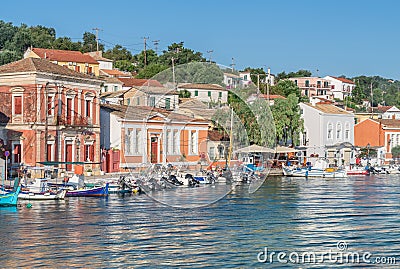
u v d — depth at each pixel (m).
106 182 60.03
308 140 108.25
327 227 38.97
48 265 28.97
